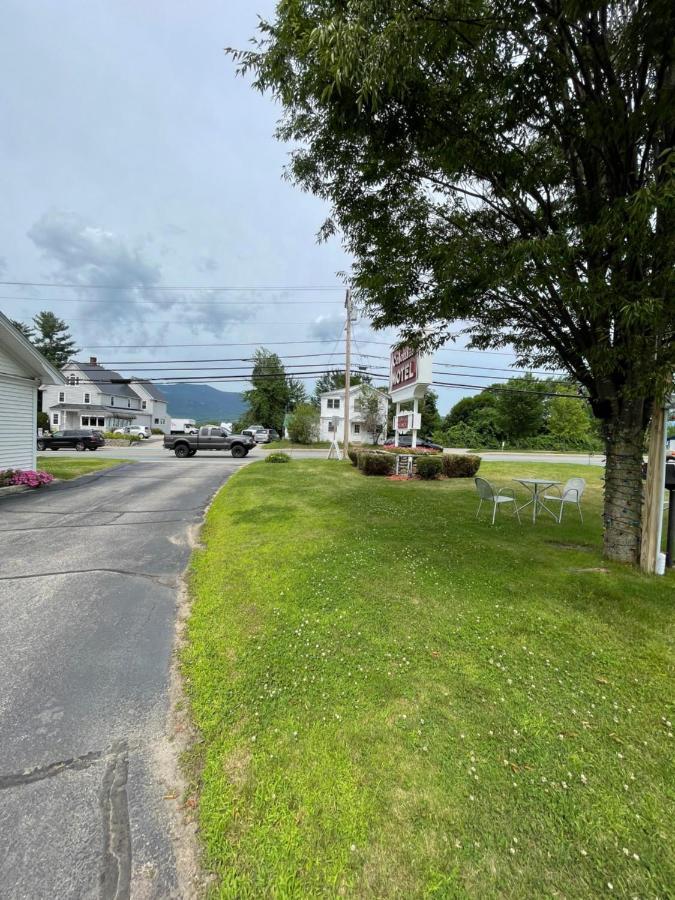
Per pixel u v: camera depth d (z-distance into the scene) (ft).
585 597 11.35
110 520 22.12
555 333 14.99
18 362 34.06
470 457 38.58
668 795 5.44
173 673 8.55
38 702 7.57
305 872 4.54
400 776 5.72
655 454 13.16
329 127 11.32
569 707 7.13
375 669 8.18
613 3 8.95
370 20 7.82
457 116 11.17
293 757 6.11
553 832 4.94
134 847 4.91
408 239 13.53
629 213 9.12
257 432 127.95
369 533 17.34
